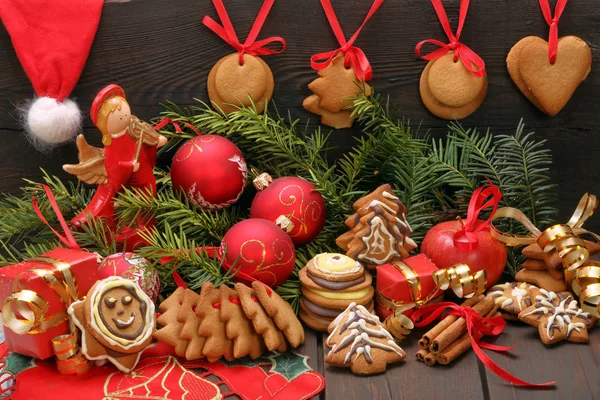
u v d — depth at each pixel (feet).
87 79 2.81
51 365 2.35
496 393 2.27
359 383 2.30
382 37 2.80
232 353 2.36
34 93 2.82
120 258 2.50
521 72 2.79
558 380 2.31
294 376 2.32
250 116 2.73
